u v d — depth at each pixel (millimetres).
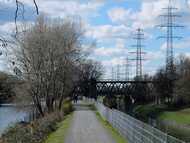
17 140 22500
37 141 26781
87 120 52375
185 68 112188
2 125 46250
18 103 59156
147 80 131000
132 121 27875
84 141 31141
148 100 124562
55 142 30281
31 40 58594
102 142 30641
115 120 39906
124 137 32219
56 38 62625
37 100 59531
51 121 39406
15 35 13523
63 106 68062
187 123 70875
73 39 66625
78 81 82125
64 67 65000
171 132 50344
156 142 20453
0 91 55031
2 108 78375
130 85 125000
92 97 114375
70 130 38750
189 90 101938
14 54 56094
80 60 70562
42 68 60250
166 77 113375
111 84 122812
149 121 73000
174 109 97438
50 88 61781
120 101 118750
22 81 57938
